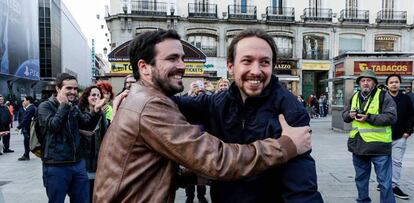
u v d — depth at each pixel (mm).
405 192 5805
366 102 4676
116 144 1515
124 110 1544
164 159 1512
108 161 1529
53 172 3910
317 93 32844
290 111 1572
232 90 1734
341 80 15648
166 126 1438
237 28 30578
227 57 1786
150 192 1473
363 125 4660
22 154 10836
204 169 1401
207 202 5379
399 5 33031
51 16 46875
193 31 29906
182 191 6129
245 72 1624
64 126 3932
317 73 32875
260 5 31391
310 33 32094
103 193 1511
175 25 29547
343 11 32406
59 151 3902
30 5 36062
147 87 1608
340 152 10031
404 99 5480
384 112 4520
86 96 4418
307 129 1521
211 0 30328
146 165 1479
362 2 32688
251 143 1513
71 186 4078
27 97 12930
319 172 7332
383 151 4543
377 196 5559
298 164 1479
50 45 47031
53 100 4082
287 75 31250
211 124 1831
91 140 4203
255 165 1408
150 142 1464
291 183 1465
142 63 1650
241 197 1605
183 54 1696
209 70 30000
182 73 1682
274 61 1723
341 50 32594
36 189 6430
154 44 1622
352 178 6801
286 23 31297
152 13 29047
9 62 29328
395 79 5469
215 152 1406
